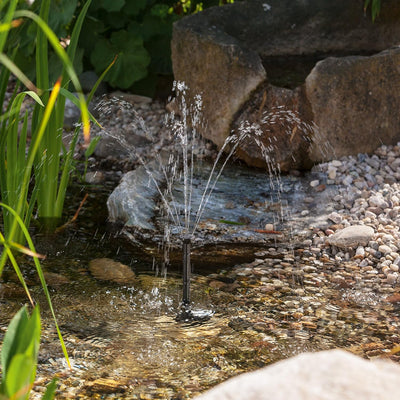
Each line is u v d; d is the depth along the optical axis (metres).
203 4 8.53
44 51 4.40
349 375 1.44
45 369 3.07
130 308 3.75
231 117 6.23
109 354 3.24
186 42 6.59
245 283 4.11
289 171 6.01
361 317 3.67
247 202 5.39
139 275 4.19
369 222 4.92
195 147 6.57
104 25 8.12
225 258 4.48
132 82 7.71
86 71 8.01
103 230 4.89
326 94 5.84
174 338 3.42
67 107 7.10
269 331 3.50
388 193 5.34
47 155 4.73
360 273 4.28
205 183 5.74
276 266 4.36
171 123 7.07
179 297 3.90
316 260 4.47
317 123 5.90
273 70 6.73
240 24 7.02
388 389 1.39
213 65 6.32
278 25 7.12
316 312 3.73
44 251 4.46
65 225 4.91
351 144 5.97
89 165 6.27
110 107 7.45
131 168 6.25
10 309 3.65
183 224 4.99
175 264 4.38
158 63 8.09
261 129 6.05
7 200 4.39
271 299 3.89
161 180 5.71
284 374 1.45
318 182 5.65
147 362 3.18
